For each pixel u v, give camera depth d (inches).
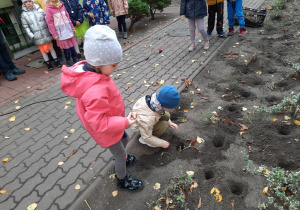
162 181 91.7
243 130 110.2
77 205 86.8
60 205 88.3
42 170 104.3
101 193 90.4
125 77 177.2
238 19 216.4
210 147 104.2
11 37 233.8
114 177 95.3
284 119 113.7
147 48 229.6
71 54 211.9
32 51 251.8
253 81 149.3
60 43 195.8
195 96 142.6
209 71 169.8
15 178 102.3
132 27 299.3
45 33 191.3
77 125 131.9
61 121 137.2
